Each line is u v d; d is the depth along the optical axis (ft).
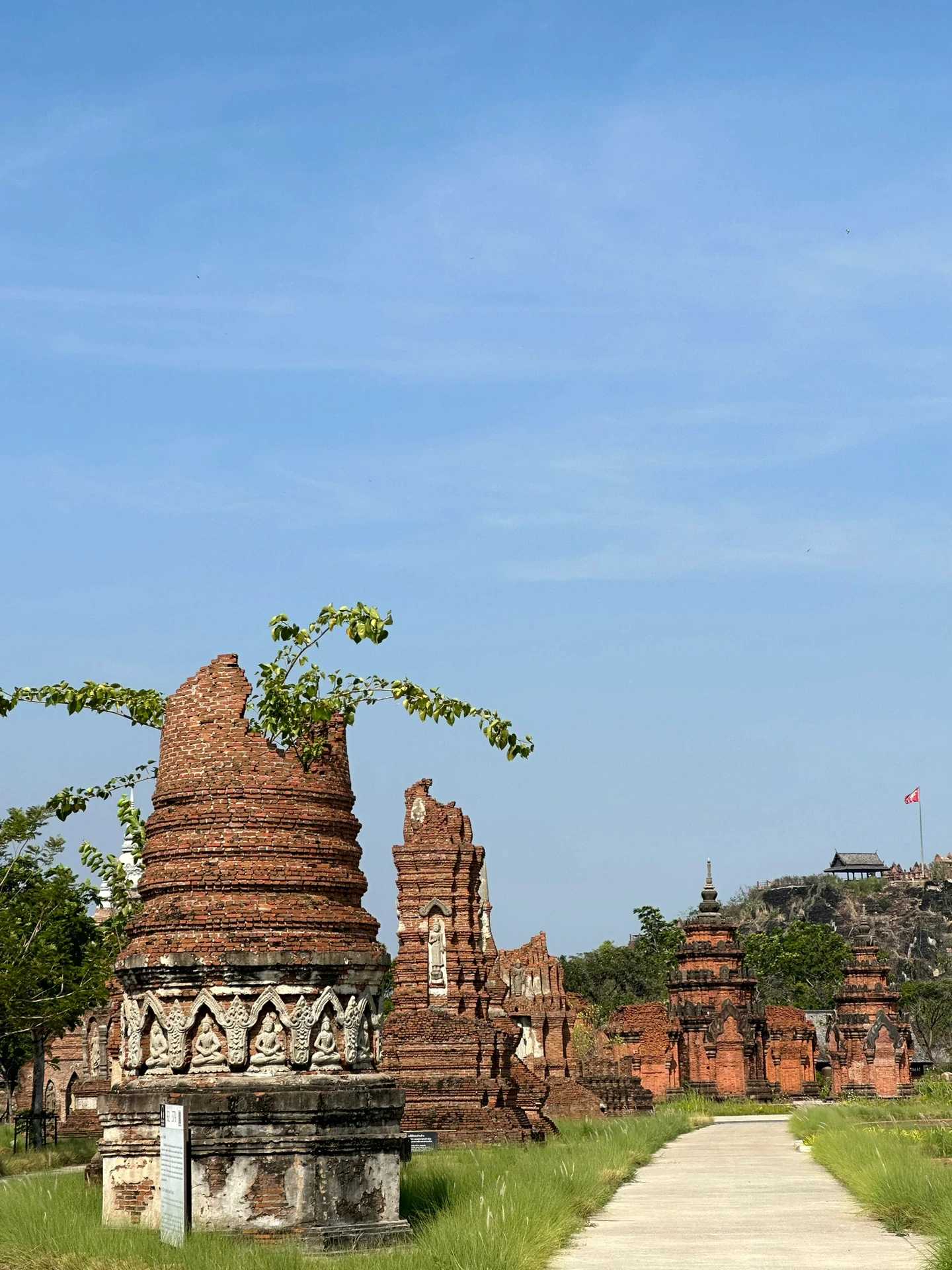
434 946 152.15
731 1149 171.73
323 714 85.46
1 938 165.17
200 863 82.28
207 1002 79.77
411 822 155.74
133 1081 81.51
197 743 84.38
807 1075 337.93
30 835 177.47
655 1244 82.43
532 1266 72.49
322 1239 75.66
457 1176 97.71
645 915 532.73
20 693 96.63
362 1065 81.61
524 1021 208.95
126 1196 79.61
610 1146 145.38
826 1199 107.04
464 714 89.66
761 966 517.55
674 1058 312.29
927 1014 474.08
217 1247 69.97
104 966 165.99
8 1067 209.46
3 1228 76.64
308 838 83.61
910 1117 200.44
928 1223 84.74
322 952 80.59
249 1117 76.79
